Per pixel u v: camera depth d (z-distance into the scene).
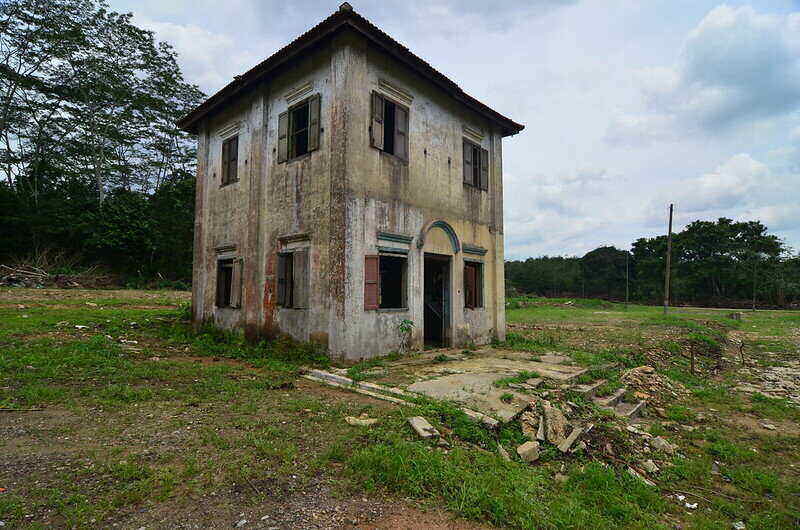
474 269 13.32
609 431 6.16
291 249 10.62
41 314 12.62
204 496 3.57
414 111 11.38
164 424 5.16
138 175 35.91
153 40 32.16
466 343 12.62
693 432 6.96
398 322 10.38
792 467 5.77
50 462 4.03
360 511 3.49
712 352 15.40
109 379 7.10
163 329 13.02
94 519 3.14
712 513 4.50
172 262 30.84
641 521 3.97
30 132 30.16
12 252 25.06
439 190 12.07
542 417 6.07
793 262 49.25
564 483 4.55
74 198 30.77
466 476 4.06
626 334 16.92
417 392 6.89
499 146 14.93
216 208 13.70
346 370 8.49
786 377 11.97
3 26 25.80
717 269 52.28
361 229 9.54
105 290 22.27
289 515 3.37
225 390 6.84
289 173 10.83
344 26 9.28
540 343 13.84
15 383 6.48
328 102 9.93
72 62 28.38
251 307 11.38
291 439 4.83
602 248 70.19
